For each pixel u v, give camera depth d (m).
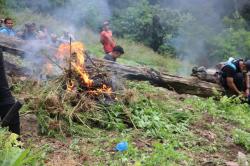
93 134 4.55
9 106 3.73
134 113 5.12
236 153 4.69
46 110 4.66
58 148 4.08
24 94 5.46
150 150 4.20
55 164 3.68
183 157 4.10
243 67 7.79
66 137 4.43
